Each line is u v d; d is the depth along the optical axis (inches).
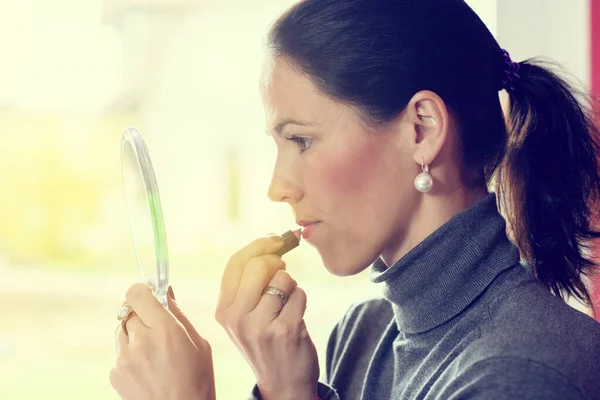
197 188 68.5
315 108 34.2
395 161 34.7
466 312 34.4
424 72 34.3
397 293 35.6
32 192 68.4
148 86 68.1
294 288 37.6
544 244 39.1
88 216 69.4
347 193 34.6
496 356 30.4
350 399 41.3
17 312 69.2
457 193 36.1
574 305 54.2
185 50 67.8
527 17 56.7
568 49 56.4
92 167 68.8
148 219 35.4
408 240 36.2
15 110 67.2
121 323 37.1
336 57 33.6
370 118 34.0
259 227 68.5
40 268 69.3
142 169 34.4
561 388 29.0
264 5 67.1
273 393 37.9
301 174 35.2
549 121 38.1
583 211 39.2
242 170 68.4
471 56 35.6
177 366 35.1
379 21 33.9
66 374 69.7
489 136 36.8
